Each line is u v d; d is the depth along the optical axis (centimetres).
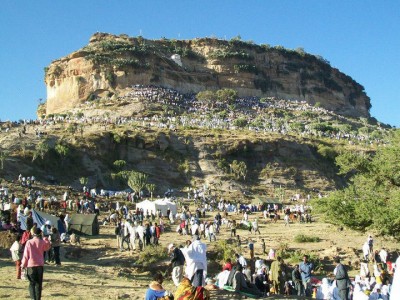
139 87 15562
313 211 2889
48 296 1578
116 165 8994
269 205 7388
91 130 9975
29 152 8062
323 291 2052
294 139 11256
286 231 4972
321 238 4384
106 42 17175
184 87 17225
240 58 19175
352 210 2703
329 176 10638
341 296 1861
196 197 8019
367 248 3494
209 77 18112
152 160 9538
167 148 9919
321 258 3616
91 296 1627
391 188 2877
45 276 1989
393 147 2919
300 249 3881
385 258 3275
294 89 19950
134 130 10156
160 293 1306
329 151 11056
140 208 5534
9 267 2152
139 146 9694
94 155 8988
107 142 9394
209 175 9588
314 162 10794
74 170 8431
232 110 15488
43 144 8125
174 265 1722
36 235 1416
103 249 3262
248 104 16950
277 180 9981
